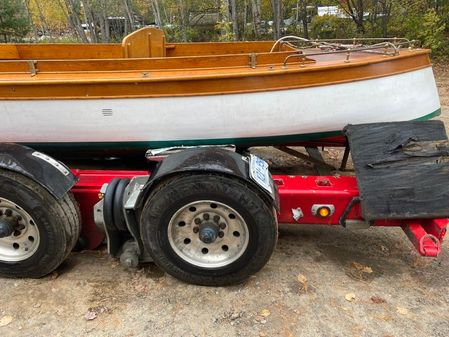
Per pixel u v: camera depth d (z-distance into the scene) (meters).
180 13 20.33
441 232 2.57
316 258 3.00
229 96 3.08
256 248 2.50
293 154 3.97
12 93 2.98
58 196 2.47
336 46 4.21
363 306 2.52
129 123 3.11
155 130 3.15
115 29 22.88
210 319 2.42
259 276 2.79
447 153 2.71
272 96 3.13
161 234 2.53
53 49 4.13
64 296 2.59
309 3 18.64
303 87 3.15
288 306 2.52
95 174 3.02
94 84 2.96
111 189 2.64
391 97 3.39
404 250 3.12
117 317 2.43
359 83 3.26
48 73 3.08
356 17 16.20
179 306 2.52
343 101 3.27
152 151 2.94
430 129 2.90
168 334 2.31
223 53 4.33
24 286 2.68
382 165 2.71
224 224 2.56
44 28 25.25
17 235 2.67
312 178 2.95
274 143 3.42
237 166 2.45
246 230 2.48
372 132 2.93
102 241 2.95
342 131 3.19
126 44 3.80
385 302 2.56
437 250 2.46
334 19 16.83
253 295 2.61
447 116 6.85
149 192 2.47
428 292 2.66
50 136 3.17
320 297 2.59
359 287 2.69
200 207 2.51
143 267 2.88
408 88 3.47
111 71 3.10
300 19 18.53
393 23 15.16
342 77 3.21
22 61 3.03
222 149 2.66
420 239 2.50
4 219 2.61
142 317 2.43
